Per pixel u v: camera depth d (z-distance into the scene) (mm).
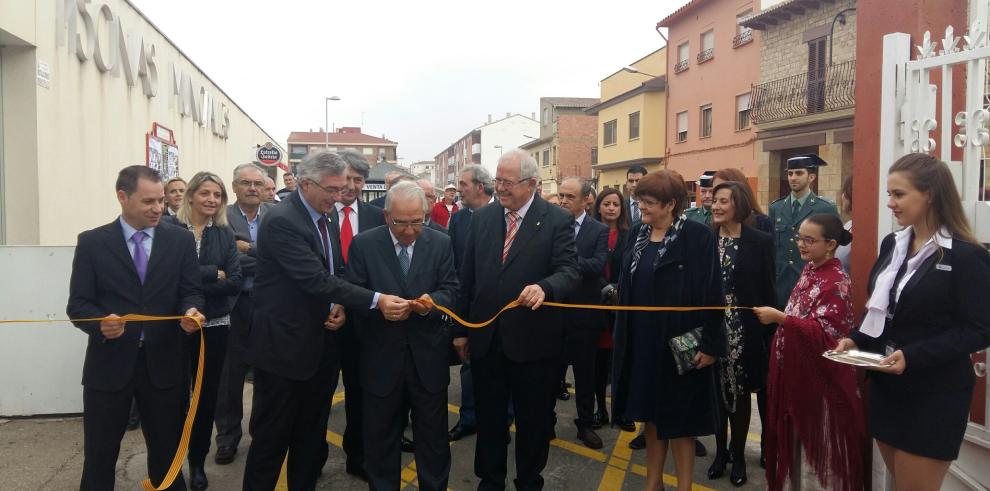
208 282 3936
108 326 3016
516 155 3553
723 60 22234
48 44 6262
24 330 5082
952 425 2555
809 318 3381
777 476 3467
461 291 3844
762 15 18547
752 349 4027
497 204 3830
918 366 2482
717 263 3383
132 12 8914
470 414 4980
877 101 3387
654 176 3473
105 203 7809
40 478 4020
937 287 2541
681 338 3318
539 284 3420
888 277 2762
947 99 3020
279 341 3258
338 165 3299
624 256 3756
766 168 19438
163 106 10562
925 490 2633
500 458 3715
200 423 3908
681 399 3391
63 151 6609
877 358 2613
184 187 5008
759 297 4051
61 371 5141
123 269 3182
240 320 4418
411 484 4160
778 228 5242
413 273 3508
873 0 3398
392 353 3445
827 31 16938
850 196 4809
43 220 6141
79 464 4238
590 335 4711
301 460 3535
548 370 3627
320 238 3494
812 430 3299
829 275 3412
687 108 24688
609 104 30609
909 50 3211
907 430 2619
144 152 9422
